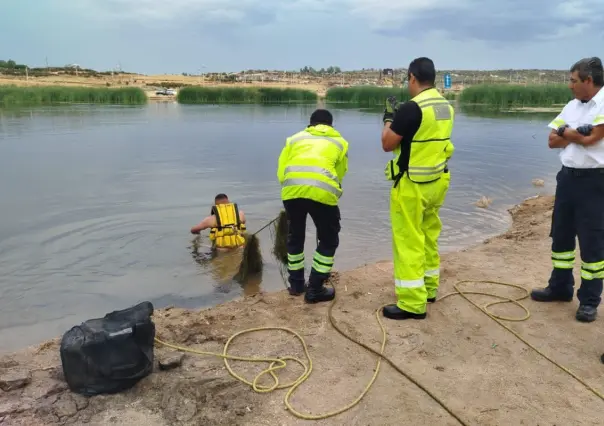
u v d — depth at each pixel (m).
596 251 4.94
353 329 4.93
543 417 3.66
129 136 21.22
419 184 4.75
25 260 7.79
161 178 13.35
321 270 5.53
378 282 6.26
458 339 4.76
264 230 9.34
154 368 4.19
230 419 3.63
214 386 3.98
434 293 5.53
